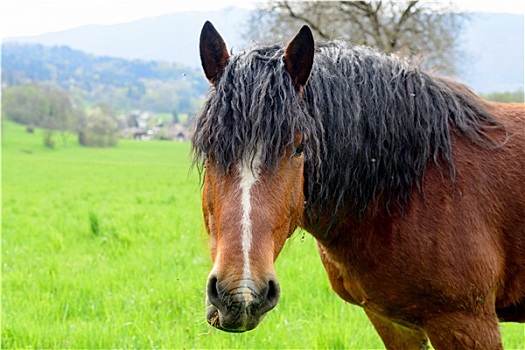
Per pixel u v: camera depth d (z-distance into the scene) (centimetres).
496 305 362
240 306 251
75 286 755
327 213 341
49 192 2427
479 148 345
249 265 257
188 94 12456
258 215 266
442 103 346
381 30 1875
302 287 696
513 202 340
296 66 299
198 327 570
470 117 353
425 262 330
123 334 575
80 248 1049
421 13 1833
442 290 330
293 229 296
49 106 7475
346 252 353
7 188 2659
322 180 322
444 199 332
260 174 272
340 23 1872
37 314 650
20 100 7969
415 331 383
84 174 3647
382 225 337
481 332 332
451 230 329
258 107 276
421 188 333
